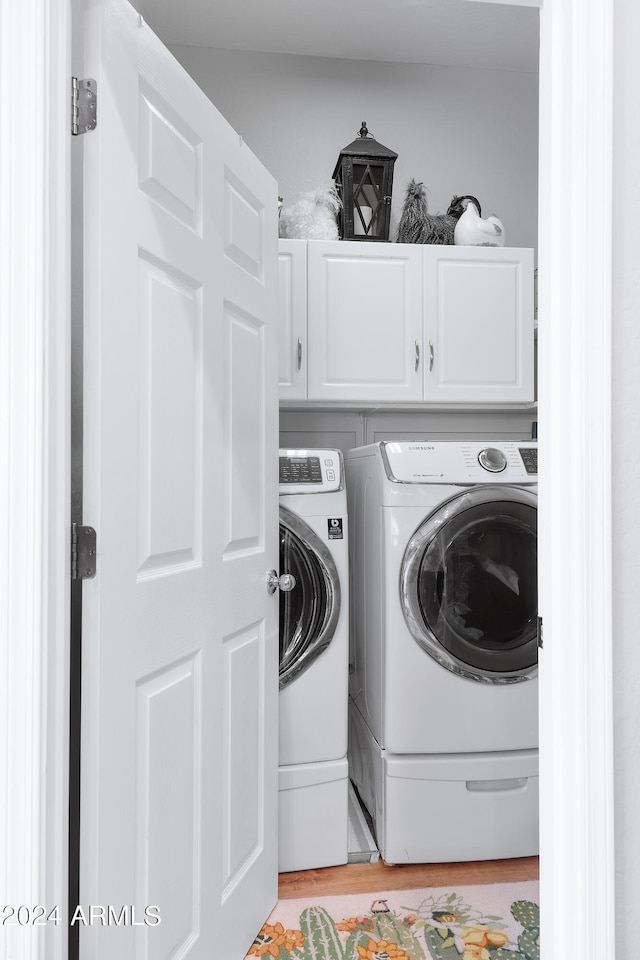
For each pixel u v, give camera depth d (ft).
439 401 7.61
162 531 3.60
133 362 3.31
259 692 4.94
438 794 5.79
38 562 2.67
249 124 8.21
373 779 6.26
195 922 3.96
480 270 7.62
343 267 7.44
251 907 4.77
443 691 5.76
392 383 7.54
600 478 2.68
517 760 5.87
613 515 2.73
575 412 2.71
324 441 8.41
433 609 5.77
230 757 4.44
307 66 8.36
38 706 2.68
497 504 5.83
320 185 8.25
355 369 7.47
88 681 3.02
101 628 3.04
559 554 2.79
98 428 3.02
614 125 2.71
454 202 8.14
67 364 2.85
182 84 3.78
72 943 3.18
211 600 4.15
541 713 2.93
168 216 3.64
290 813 5.70
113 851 3.15
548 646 2.87
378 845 6.04
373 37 7.99
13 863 2.66
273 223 5.24
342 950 4.75
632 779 2.73
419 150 8.57
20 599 2.67
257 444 4.91
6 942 2.64
